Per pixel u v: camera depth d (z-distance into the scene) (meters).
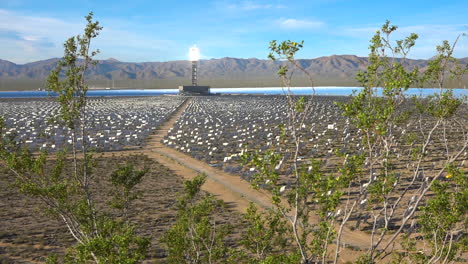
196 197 33.59
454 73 12.17
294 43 10.75
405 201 31.11
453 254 12.98
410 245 14.63
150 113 127.06
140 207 32.81
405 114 12.55
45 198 15.78
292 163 47.53
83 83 16.22
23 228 27.55
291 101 11.32
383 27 11.85
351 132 77.38
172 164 51.44
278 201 12.05
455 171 11.61
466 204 11.70
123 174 18.98
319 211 11.95
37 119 102.12
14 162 15.26
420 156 12.33
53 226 28.14
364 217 27.78
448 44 12.12
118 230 15.51
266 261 11.99
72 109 16.12
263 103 178.75
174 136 75.62
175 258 15.44
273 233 14.62
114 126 92.00
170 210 32.22
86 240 14.71
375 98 11.80
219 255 15.89
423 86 12.14
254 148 60.81
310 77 11.16
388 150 11.91
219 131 81.00
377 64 11.77
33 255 22.62
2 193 36.75
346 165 11.86
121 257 12.02
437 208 11.89
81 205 16.16
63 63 15.98
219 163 49.22
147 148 63.16
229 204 33.53
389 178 12.23
